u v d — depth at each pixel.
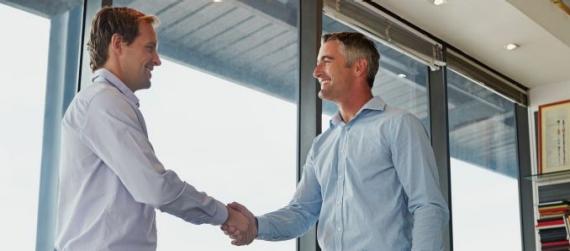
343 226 1.98
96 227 1.56
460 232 4.16
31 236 2.07
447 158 3.96
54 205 2.13
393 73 3.85
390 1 3.59
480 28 3.92
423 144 1.91
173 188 1.63
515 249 4.69
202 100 2.60
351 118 2.07
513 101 4.89
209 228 2.47
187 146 2.50
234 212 1.93
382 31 3.65
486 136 4.63
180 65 2.57
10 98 2.08
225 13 2.87
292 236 2.16
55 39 2.22
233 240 1.98
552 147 4.57
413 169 1.88
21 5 2.15
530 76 4.71
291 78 3.08
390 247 1.90
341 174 2.03
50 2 2.23
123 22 1.71
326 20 3.45
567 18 4.23
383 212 1.93
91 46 1.75
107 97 1.60
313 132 2.97
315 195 2.19
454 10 3.69
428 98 4.10
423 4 3.62
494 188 4.59
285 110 2.97
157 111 2.43
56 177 2.15
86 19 2.28
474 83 4.57
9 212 2.03
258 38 2.97
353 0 3.48
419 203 1.85
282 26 3.12
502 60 4.43
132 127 1.59
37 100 2.14
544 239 4.16
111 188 1.58
